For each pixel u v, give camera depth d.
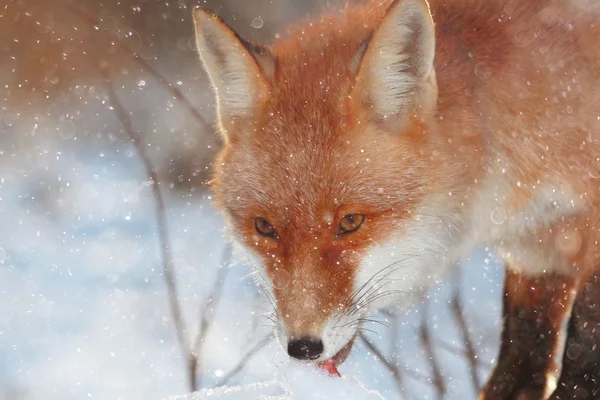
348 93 8.34
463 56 8.77
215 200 9.26
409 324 12.34
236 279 14.81
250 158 8.52
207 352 12.26
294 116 8.41
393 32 8.03
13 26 25.48
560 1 8.88
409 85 8.23
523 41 8.76
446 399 10.74
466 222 8.67
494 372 9.86
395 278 8.48
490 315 12.48
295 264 8.18
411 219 8.30
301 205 8.14
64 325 13.66
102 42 24.91
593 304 8.54
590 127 8.41
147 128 22.05
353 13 9.64
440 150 8.37
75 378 11.88
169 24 26.09
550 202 8.63
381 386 11.02
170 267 14.42
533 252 9.13
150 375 11.87
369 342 11.15
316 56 8.88
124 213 18.70
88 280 15.45
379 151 8.20
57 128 23.89
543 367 9.56
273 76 8.73
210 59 8.66
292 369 7.31
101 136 22.89
